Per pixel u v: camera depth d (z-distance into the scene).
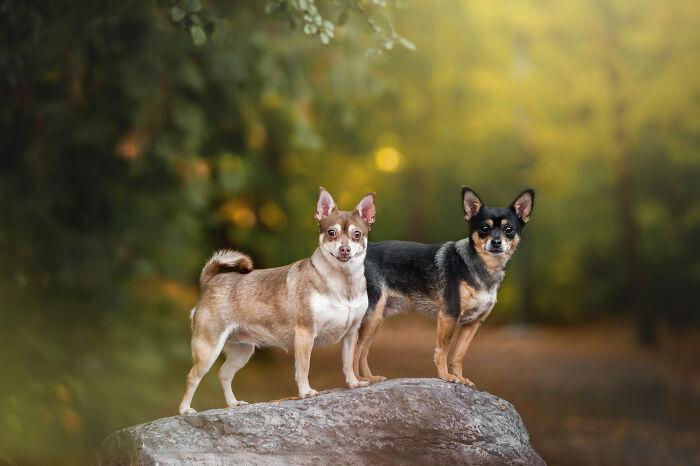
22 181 9.35
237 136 11.98
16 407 8.06
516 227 5.52
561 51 20.16
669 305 21.00
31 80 8.90
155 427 5.06
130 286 10.34
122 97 9.47
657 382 14.62
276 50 10.32
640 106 19.19
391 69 17.30
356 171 27.83
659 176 21.94
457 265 5.59
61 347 9.29
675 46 18.62
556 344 20.56
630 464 8.92
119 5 7.71
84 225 10.04
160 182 10.51
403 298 5.88
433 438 5.15
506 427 5.37
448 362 6.40
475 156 29.20
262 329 5.39
